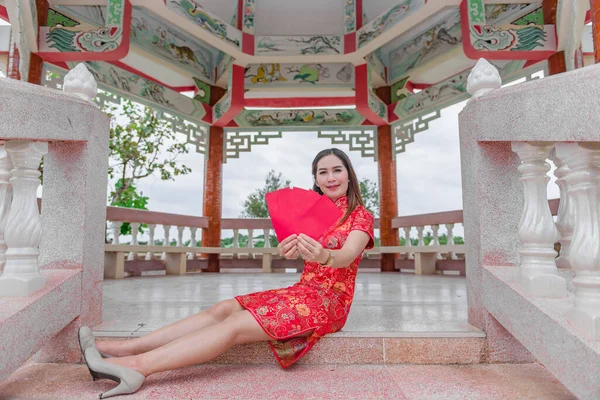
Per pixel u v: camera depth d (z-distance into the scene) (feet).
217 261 26.86
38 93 5.58
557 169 7.09
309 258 5.13
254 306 5.73
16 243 5.50
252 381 5.30
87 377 5.48
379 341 6.24
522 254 5.61
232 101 23.41
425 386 5.14
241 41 21.84
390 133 26.58
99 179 7.10
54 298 5.64
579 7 15.23
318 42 22.20
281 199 5.38
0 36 19.16
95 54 17.65
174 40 23.98
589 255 4.10
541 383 5.25
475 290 6.80
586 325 3.98
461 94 22.12
